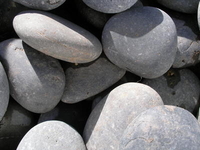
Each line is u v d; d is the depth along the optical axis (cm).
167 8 32
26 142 25
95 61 29
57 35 23
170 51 27
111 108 26
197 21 30
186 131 22
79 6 29
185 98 31
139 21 27
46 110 28
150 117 22
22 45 27
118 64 29
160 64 27
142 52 27
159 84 31
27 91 26
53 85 27
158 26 27
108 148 25
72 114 30
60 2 26
